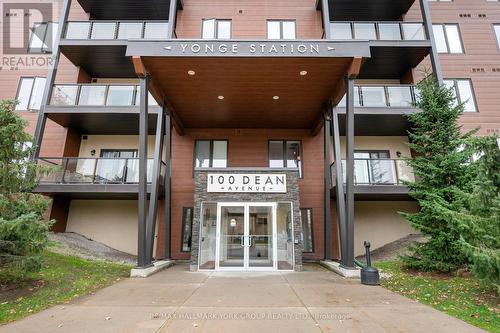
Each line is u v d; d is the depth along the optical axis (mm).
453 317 4316
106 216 12289
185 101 10336
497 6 13734
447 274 7273
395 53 11758
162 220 12008
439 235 7195
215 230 9102
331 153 12633
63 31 11797
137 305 4926
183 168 12391
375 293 5828
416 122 8594
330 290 6094
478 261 4898
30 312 4496
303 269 9227
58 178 10914
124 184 10781
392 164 10984
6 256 5320
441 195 7406
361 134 12898
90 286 6160
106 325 3971
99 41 11477
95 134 13070
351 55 7863
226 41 7871
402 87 11375
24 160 6328
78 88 11477
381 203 12414
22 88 12883
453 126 8031
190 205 12086
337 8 12969
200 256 8898
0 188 5875
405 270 7984
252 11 13406
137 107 11180
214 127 12695
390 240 12047
